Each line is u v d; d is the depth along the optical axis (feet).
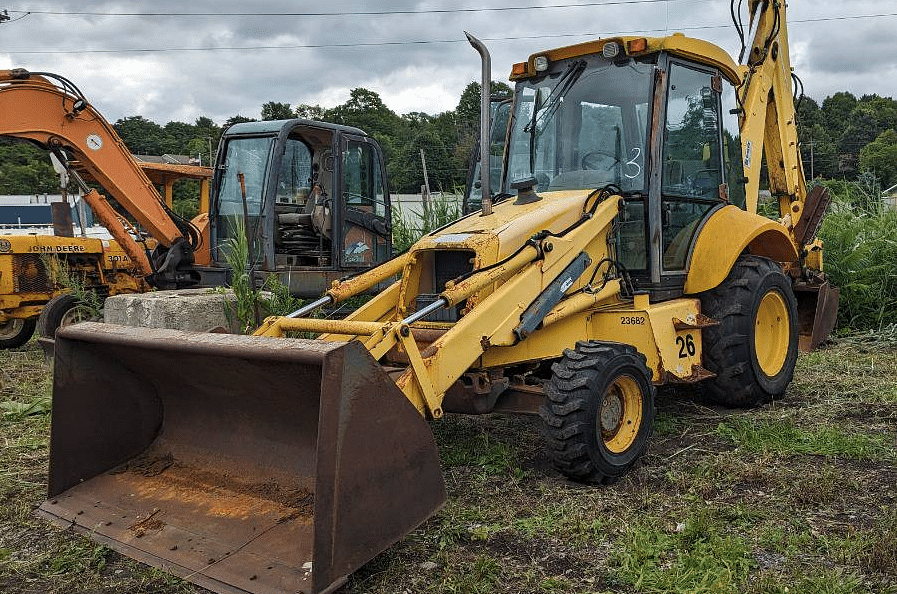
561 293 14.49
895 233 29.50
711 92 18.31
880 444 15.43
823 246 29.37
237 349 10.44
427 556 11.16
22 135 25.85
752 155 21.22
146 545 11.00
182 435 13.30
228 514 11.37
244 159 28.50
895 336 26.27
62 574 10.86
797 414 17.83
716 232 17.47
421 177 108.99
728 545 11.07
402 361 14.02
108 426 13.08
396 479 10.32
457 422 17.79
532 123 17.81
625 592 10.13
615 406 14.23
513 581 10.41
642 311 15.65
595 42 16.80
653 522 12.07
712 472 14.02
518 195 16.38
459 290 12.98
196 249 29.09
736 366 17.54
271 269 27.17
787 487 13.19
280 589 9.44
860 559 10.67
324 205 29.07
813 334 24.70
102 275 32.71
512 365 14.66
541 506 12.82
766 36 22.39
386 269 15.79
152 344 11.54
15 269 29.96
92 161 27.04
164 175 35.37
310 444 11.66
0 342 31.12
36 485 14.37
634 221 16.55
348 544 9.63
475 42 14.67
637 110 16.61
